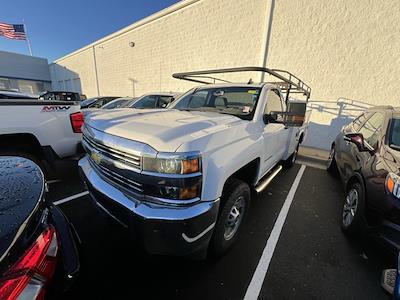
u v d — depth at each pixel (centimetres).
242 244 239
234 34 922
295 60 782
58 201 316
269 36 820
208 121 198
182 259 213
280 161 401
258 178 251
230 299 174
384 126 279
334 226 282
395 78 634
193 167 146
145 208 151
